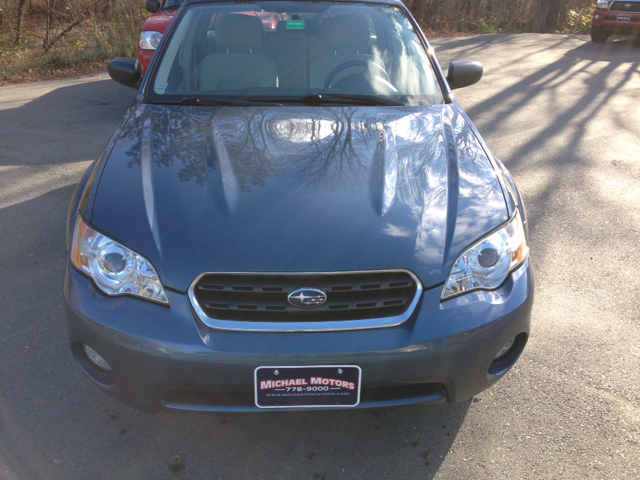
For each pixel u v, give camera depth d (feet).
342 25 10.06
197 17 10.25
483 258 5.99
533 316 9.29
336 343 5.51
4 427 6.89
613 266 10.85
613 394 7.55
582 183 14.87
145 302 5.68
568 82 27.58
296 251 5.69
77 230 6.27
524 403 7.39
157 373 5.58
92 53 32.99
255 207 6.15
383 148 7.38
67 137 18.29
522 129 19.61
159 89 9.11
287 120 8.09
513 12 65.05
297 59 9.61
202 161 6.95
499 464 6.48
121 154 7.24
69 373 7.82
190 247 5.74
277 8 10.35
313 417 7.17
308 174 6.70
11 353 8.18
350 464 6.48
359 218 6.06
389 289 5.69
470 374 5.91
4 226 12.10
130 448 6.65
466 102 23.32
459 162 7.25
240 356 5.44
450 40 44.42
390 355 5.53
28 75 29.78
